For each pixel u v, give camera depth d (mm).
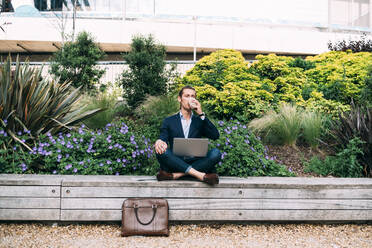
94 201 2475
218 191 2584
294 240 2387
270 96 5312
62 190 2455
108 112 4902
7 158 2936
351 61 6855
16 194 2422
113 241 2236
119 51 13531
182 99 2713
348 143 3777
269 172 3449
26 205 2424
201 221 2670
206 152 2545
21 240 2188
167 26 12703
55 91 3832
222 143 3359
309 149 4492
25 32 12023
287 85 5945
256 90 5383
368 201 2715
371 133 3490
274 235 2479
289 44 13375
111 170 3018
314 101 5523
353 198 2699
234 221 2707
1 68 3607
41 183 2441
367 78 5531
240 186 2600
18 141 3115
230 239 2367
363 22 13938
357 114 3877
